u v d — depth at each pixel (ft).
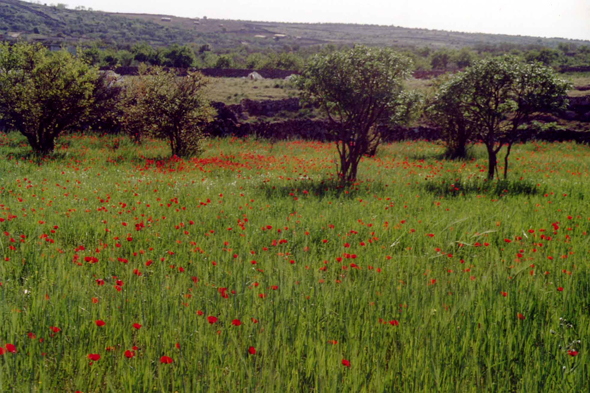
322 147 80.53
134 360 11.30
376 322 13.57
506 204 35.06
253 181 46.32
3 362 10.57
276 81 125.18
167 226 26.22
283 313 13.78
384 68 45.73
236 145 80.94
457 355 11.95
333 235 25.58
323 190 41.24
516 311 14.53
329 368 10.93
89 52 202.39
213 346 12.04
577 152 81.56
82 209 29.30
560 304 15.66
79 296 14.51
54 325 12.57
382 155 73.41
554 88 46.19
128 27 618.44
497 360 11.69
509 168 59.93
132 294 15.14
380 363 11.62
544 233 26.05
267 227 24.32
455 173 52.54
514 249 22.82
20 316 12.98
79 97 62.08
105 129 84.38
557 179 48.80
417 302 14.97
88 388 10.37
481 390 10.46
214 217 28.99
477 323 13.37
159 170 51.52
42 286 15.30
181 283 16.96
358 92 46.06
